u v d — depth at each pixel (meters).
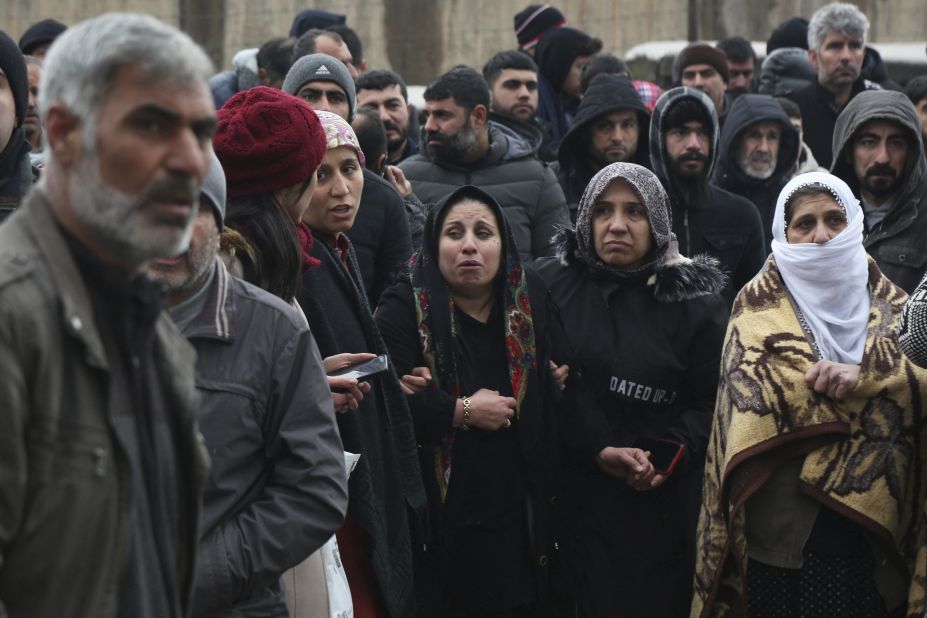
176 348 2.39
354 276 4.35
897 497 4.36
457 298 4.65
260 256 3.51
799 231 4.63
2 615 2.12
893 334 4.46
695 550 4.74
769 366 4.46
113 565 2.19
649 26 10.91
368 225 5.22
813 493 4.34
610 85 6.45
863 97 5.63
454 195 4.62
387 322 4.57
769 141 6.99
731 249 6.05
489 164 6.22
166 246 2.19
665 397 4.79
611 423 4.77
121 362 2.26
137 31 2.15
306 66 5.96
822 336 4.50
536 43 8.88
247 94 3.68
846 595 4.39
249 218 3.52
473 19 11.12
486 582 4.52
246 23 11.45
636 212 4.84
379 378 4.14
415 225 5.84
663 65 10.33
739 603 4.49
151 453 2.29
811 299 4.55
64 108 2.16
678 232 6.06
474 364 4.59
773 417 4.40
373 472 4.00
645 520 4.71
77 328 2.14
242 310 3.01
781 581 4.46
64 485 2.14
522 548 4.57
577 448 4.68
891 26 10.96
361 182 4.36
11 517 2.09
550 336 4.69
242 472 2.95
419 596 4.50
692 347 4.81
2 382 2.08
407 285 4.62
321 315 4.02
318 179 4.25
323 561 3.46
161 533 2.33
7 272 2.13
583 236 4.90
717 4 10.88
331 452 3.01
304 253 3.89
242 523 2.91
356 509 3.86
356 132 5.88
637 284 4.86
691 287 4.83
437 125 6.18
